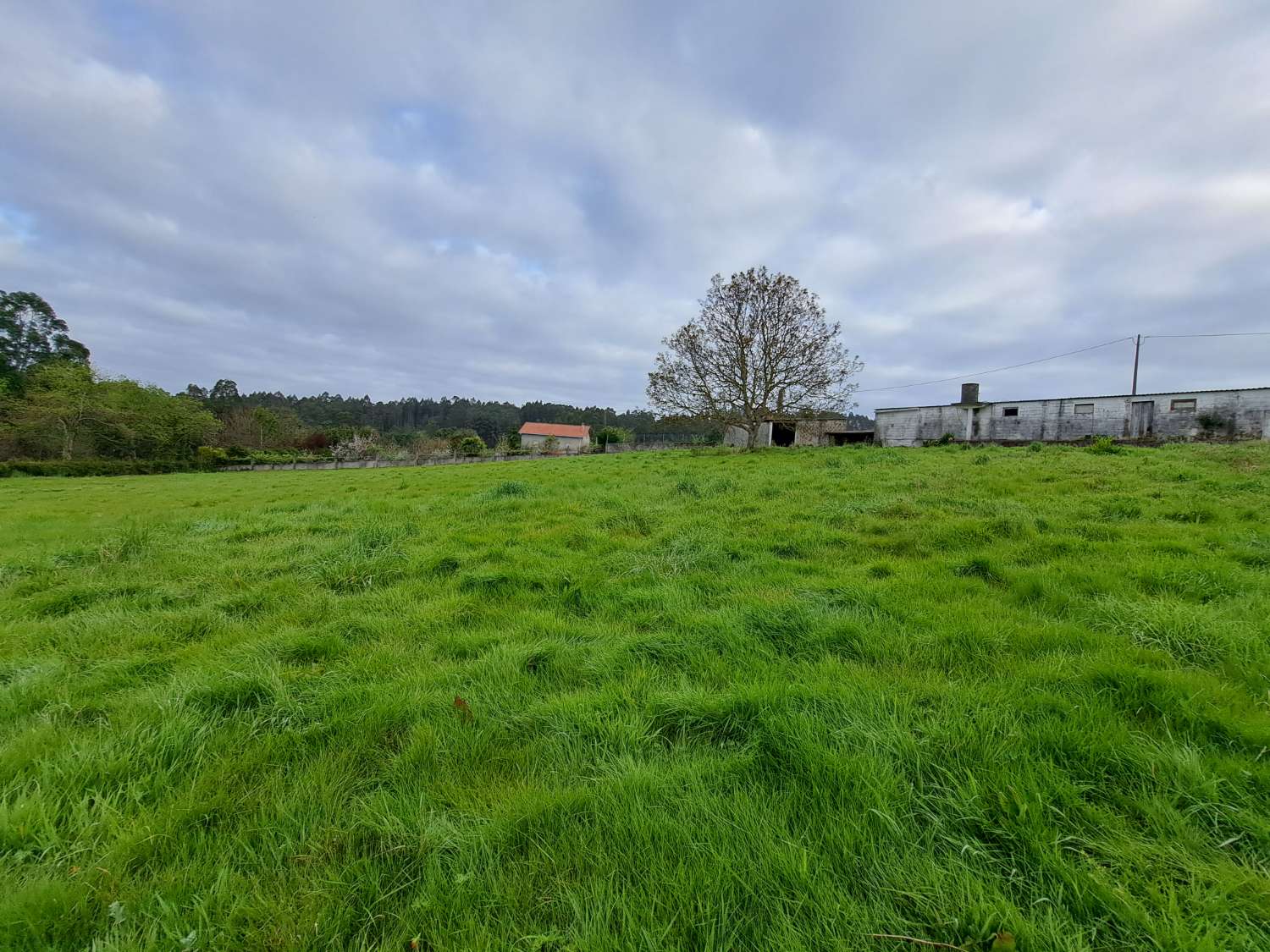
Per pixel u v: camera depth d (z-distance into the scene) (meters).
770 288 24.34
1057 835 1.52
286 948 1.31
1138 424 27.33
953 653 2.82
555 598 4.06
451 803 1.82
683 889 1.42
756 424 25.27
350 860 1.57
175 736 2.12
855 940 1.31
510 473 19.36
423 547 5.70
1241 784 1.69
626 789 1.82
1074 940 1.26
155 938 1.34
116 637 3.44
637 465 20.03
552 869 1.53
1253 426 24.52
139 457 42.88
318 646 3.13
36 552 5.94
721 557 4.93
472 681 2.70
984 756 1.87
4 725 2.33
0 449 37.25
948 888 1.41
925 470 11.29
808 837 1.60
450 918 1.40
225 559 5.48
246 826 1.69
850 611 3.45
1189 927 1.29
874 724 2.12
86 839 1.66
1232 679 2.37
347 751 2.09
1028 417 30.50
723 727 2.24
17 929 1.35
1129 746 1.88
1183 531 5.19
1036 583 3.71
